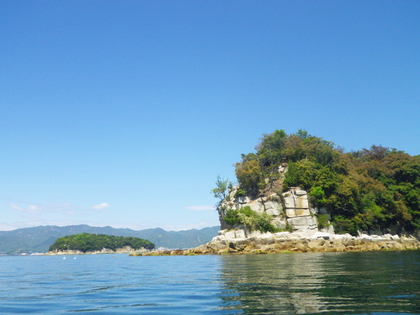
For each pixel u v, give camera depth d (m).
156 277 30.23
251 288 19.59
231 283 22.58
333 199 86.19
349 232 85.31
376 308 13.75
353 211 87.88
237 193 98.44
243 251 75.25
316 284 20.38
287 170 99.12
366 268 30.02
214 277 27.31
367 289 18.23
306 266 33.38
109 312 14.85
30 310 15.98
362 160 117.62
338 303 14.77
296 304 14.74
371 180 96.19
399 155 106.31
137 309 15.27
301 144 105.31
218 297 17.39
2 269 54.00
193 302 16.42
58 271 44.97
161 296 18.80
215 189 106.19
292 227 84.38
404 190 93.38
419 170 98.00
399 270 28.00
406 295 16.42
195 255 79.19
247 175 98.75
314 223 84.31
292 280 22.45
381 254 54.34
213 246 82.94
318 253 64.00
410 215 89.69
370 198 91.88
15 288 25.17
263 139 117.25
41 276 36.56
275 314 13.06
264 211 90.12
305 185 91.12
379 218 90.25
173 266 44.75
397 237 84.81
